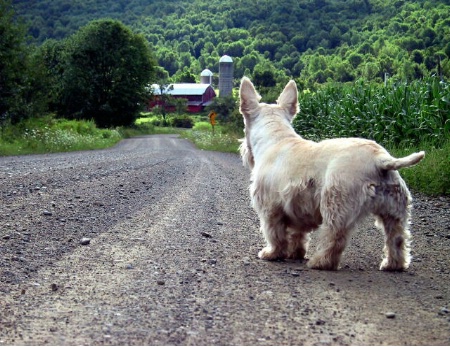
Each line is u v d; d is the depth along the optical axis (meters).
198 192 2.85
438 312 1.05
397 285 1.23
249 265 1.40
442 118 3.78
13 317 0.98
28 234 1.68
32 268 1.31
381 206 1.30
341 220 1.29
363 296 1.14
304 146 1.41
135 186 3.00
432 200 2.62
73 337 0.90
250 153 1.61
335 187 1.29
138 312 1.02
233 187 3.13
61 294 1.12
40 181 3.05
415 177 2.95
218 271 1.33
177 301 1.08
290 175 1.38
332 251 1.34
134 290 1.15
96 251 1.50
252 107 1.59
